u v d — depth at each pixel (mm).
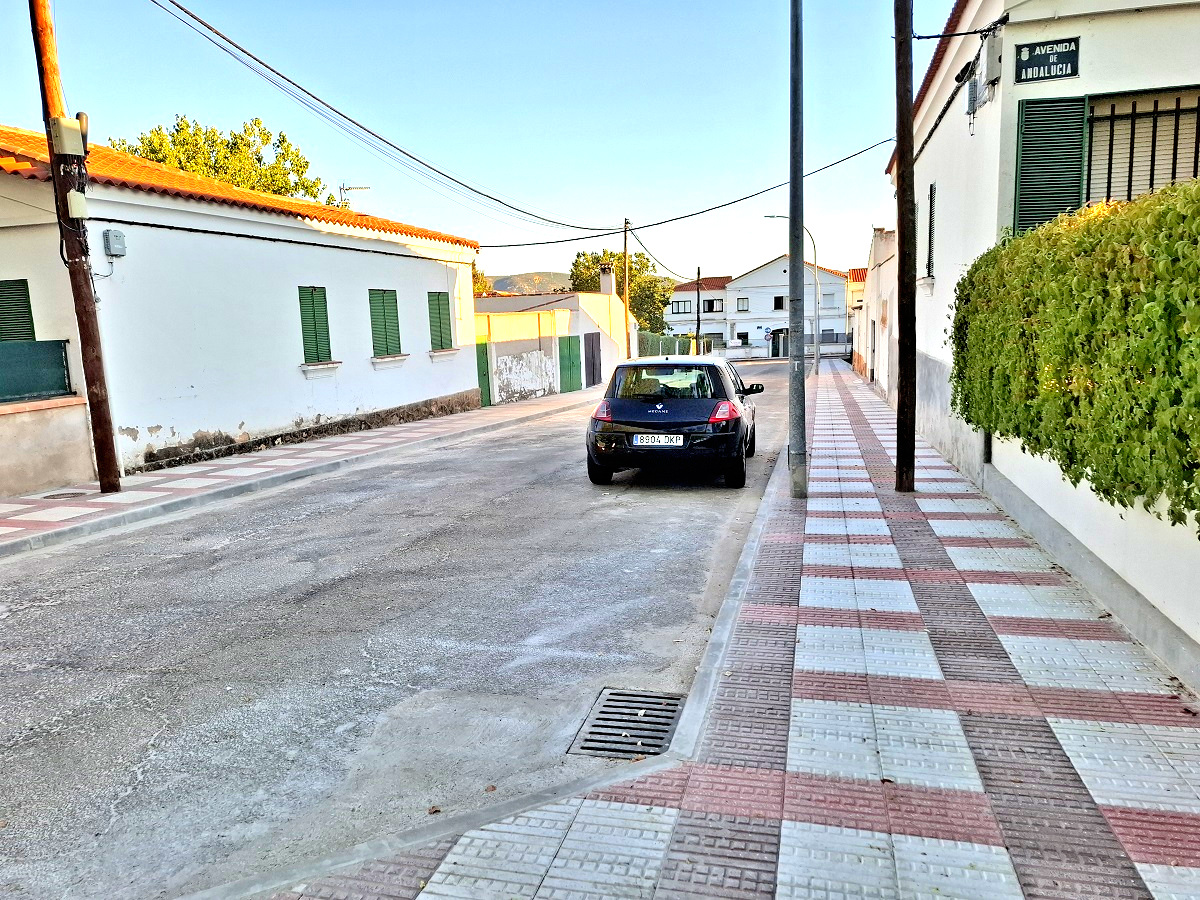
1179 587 3961
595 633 5004
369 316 17125
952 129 10125
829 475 9719
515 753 3557
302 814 3141
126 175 11602
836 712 3662
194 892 2691
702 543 7121
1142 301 3746
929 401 12125
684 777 3176
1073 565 5430
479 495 9586
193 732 3834
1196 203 3195
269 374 14156
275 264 14234
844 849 2701
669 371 9727
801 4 8164
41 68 9281
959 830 2781
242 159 30203
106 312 10859
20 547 7570
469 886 2592
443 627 5152
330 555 7016
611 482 10180
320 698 4168
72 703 4188
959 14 9000
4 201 10727
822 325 72062
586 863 2680
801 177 8258
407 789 3291
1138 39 7445
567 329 32312
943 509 7637
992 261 7312
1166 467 3568
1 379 9844
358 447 14047
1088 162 7777
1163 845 2662
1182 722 3455
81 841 3010
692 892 2521
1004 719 3539
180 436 12195
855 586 5430
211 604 5758
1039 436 5875
